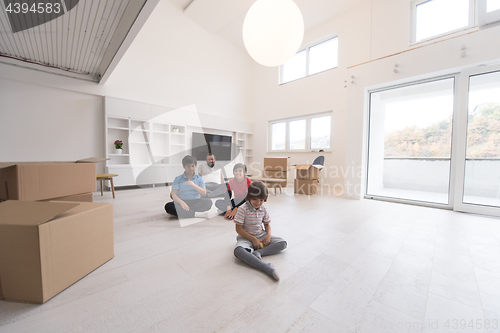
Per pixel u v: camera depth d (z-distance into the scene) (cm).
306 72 539
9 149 306
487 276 111
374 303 89
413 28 373
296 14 226
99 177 302
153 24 444
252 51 247
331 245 152
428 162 400
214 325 75
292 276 110
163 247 145
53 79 331
